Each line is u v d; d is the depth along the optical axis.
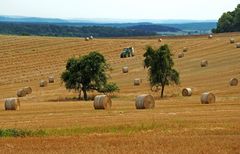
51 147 53.59
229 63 194.25
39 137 62.06
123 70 195.62
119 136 60.69
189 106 102.25
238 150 49.38
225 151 48.84
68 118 82.88
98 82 155.25
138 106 100.19
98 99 101.69
